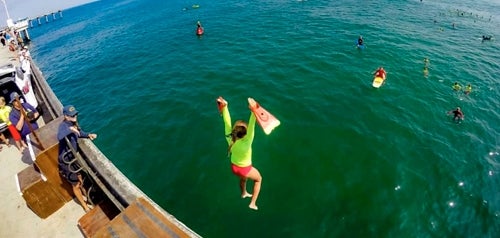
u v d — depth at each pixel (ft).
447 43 86.48
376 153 41.22
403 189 35.81
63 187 22.54
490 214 33.88
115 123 52.70
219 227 30.83
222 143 43.04
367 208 33.06
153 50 90.27
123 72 77.00
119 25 135.23
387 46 80.38
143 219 16.70
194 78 66.59
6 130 32.17
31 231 21.40
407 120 49.37
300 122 47.62
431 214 33.24
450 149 43.57
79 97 66.64
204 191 35.22
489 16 119.14
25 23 138.21
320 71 65.82
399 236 30.58
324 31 92.32
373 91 57.62
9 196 24.21
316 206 32.99
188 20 121.70
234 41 88.94
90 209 22.63
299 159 39.65
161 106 55.98
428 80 63.72
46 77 82.58
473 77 66.49
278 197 34.01
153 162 40.96
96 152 22.26
